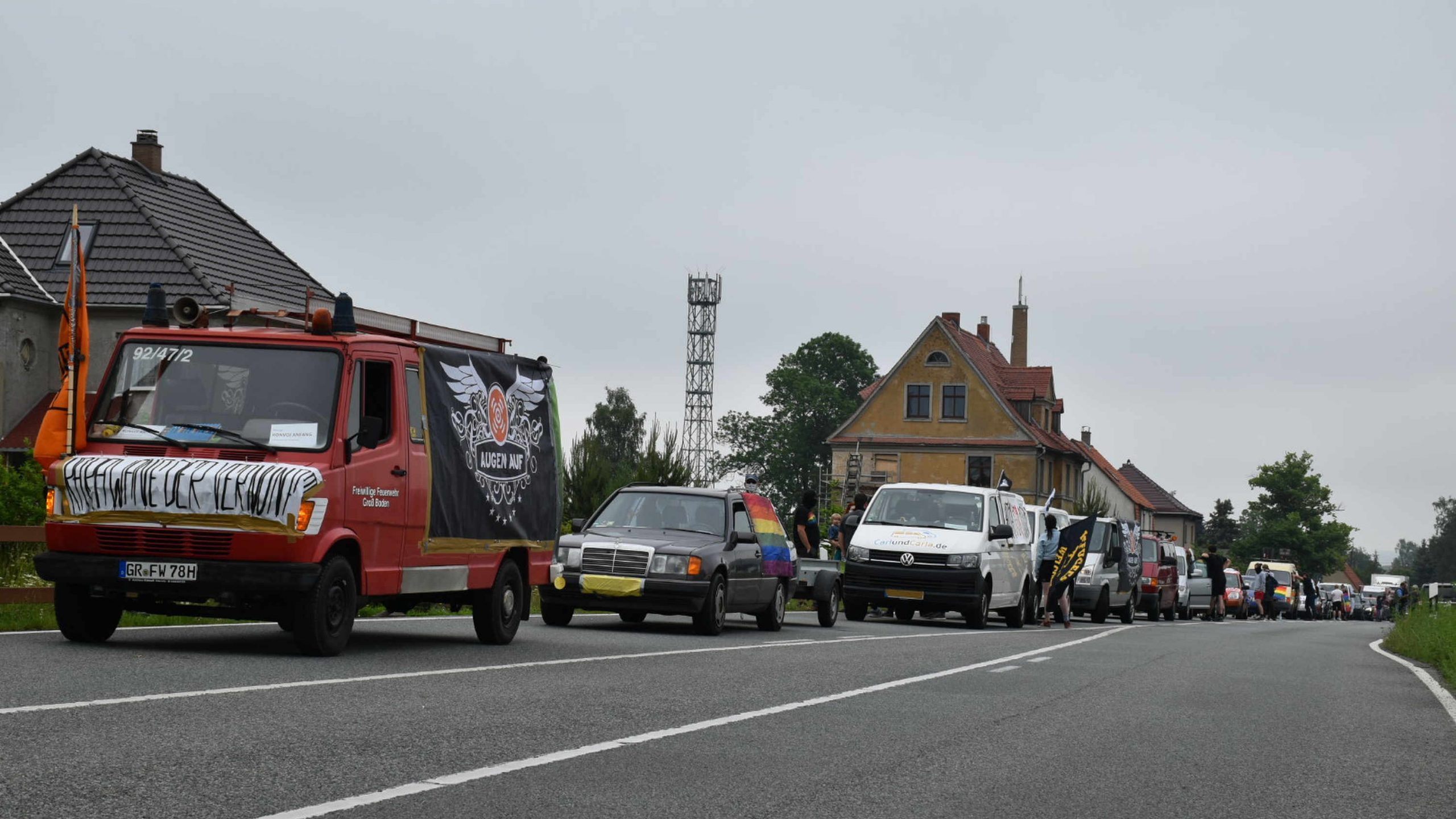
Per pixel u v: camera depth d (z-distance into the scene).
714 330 112.38
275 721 8.88
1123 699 12.97
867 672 14.62
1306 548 131.50
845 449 85.38
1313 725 11.62
